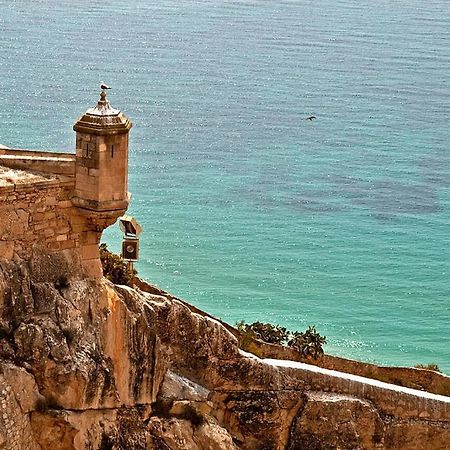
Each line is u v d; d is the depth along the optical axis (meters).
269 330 124.25
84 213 69.19
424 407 92.69
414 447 92.25
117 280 90.50
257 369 85.38
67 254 69.69
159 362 74.62
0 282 65.94
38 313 67.31
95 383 67.88
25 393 65.44
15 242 67.25
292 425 87.81
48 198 68.31
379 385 91.62
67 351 67.00
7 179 66.94
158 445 73.88
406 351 196.00
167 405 76.06
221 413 84.25
